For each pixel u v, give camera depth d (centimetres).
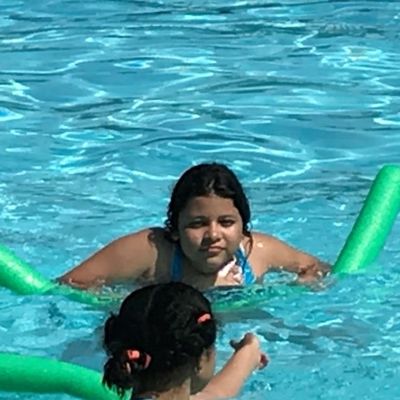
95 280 298
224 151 391
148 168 379
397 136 406
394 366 269
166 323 215
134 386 215
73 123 412
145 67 464
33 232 336
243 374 247
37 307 292
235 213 292
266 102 432
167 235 299
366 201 326
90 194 360
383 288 302
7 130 407
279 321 287
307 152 393
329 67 466
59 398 251
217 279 297
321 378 263
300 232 338
